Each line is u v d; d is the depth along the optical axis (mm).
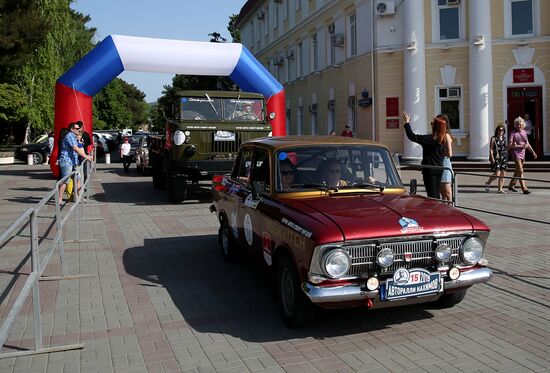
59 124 17422
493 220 10594
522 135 14727
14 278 6641
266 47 39969
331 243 4488
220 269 7422
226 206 7488
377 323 5254
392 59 22109
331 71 27578
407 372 4199
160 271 7371
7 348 4816
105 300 6160
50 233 10109
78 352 4719
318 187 5691
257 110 14148
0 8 29516
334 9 26781
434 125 9141
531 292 6094
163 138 15766
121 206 13742
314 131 31031
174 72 17594
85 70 17000
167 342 4910
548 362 4320
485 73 20625
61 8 34062
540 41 20312
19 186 19047
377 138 22578
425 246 4785
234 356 4566
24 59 30641
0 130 45719
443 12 21469
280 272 5285
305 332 5066
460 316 5398
